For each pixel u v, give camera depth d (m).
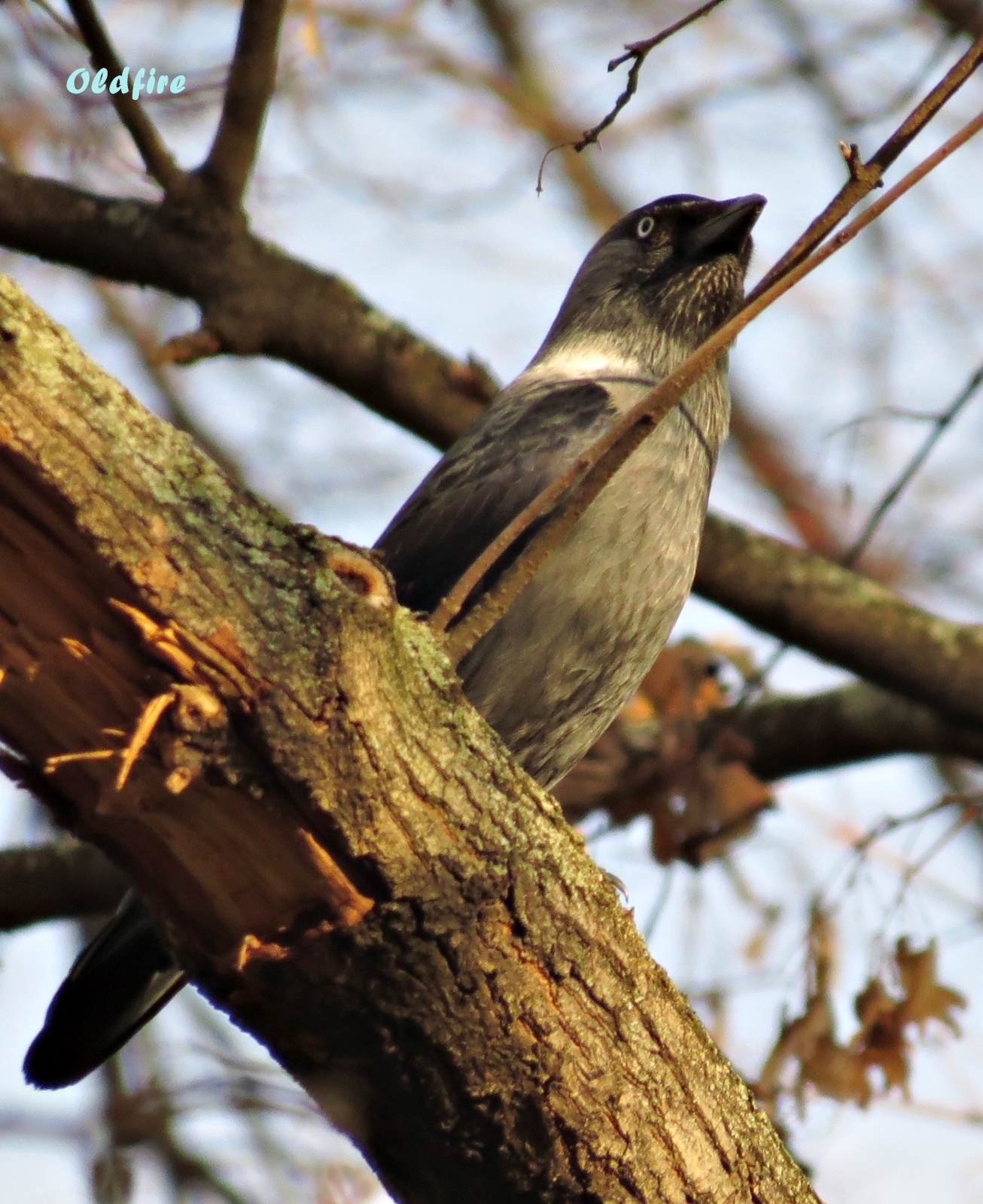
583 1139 5.93
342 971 5.52
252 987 5.65
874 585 11.88
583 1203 6.06
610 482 9.09
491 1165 6.00
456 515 9.98
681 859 11.32
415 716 5.46
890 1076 9.34
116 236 11.18
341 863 5.36
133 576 4.86
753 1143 6.37
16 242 11.31
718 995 10.57
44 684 5.04
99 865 11.70
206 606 4.98
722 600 11.80
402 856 5.39
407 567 9.98
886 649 11.61
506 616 8.98
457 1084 5.79
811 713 12.82
